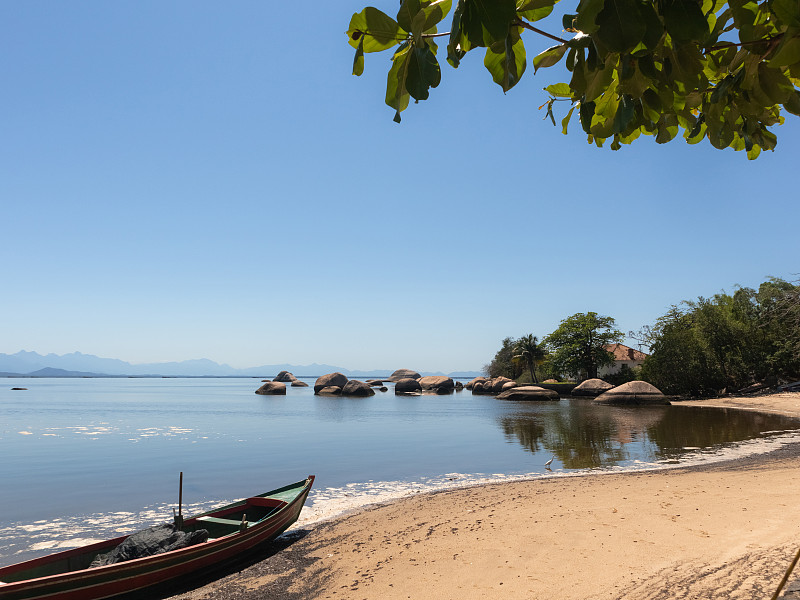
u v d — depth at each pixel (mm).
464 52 1492
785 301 23828
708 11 1864
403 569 8914
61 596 7504
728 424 29438
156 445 25672
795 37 1445
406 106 1611
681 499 11992
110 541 8984
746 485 13109
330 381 78375
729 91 2168
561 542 9398
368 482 16719
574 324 69812
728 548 8195
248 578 9086
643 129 2408
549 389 66125
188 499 14836
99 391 112812
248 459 21359
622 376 66875
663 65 1735
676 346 50344
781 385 45906
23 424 37062
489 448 23531
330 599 7980
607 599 6770
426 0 1378
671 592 6672
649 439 24375
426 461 20422
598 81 1657
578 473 16938
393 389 100062
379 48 1508
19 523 12484
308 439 27594
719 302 51438
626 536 9391
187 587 8773
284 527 11148
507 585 7727
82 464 20484
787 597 5867
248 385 180250
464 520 11672
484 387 84375
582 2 1262
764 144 2363
